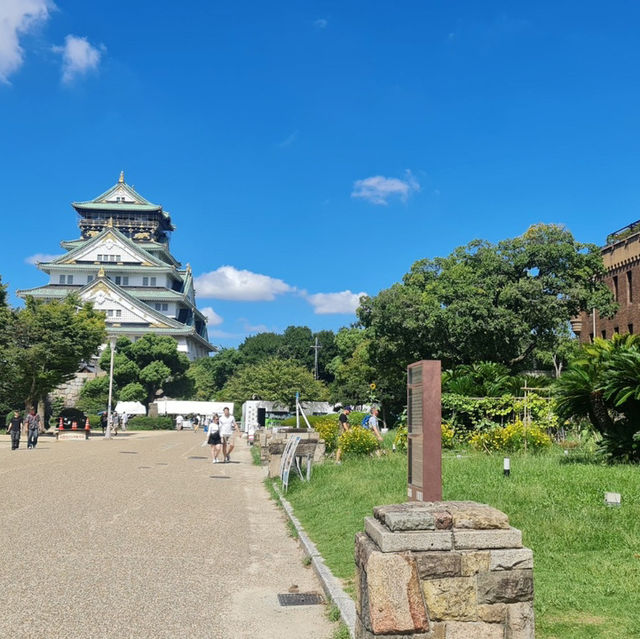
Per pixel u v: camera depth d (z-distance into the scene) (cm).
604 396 1276
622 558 662
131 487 1527
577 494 924
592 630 501
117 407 8200
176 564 783
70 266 13512
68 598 628
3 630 535
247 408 5144
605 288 4256
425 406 541
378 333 4328
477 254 4369
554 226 4181
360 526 933
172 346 9556
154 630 550
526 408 1920
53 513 1109
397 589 420
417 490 551
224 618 590
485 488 1024
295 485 1501
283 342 12294
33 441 3291
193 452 3089
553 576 625
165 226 16500
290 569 784
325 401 7306
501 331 3928
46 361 4938
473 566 429
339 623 571
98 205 15212
